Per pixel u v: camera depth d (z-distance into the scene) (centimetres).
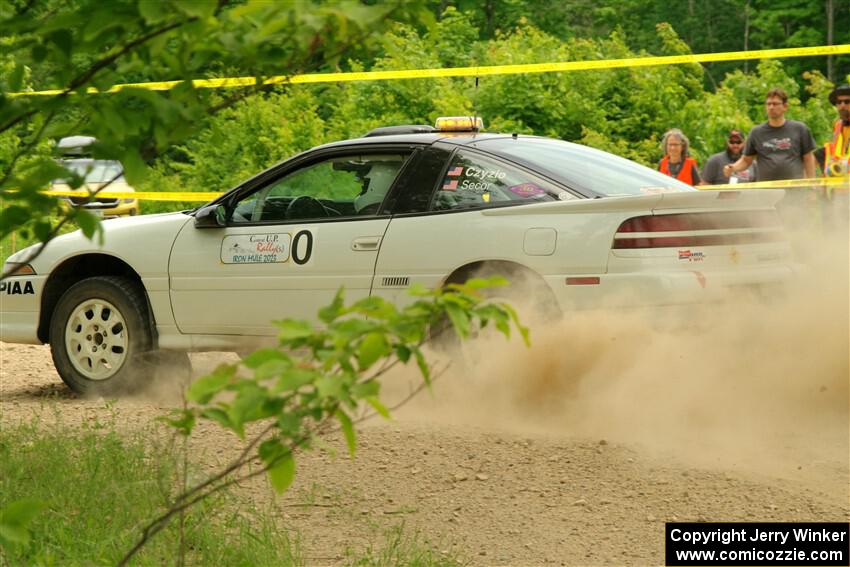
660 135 8362
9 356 3697
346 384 852
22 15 1046
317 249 2622
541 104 8044
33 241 1157
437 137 2620
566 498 1866
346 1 983
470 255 2433
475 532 1722
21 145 1135
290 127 7806
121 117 1061
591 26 19188
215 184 7812
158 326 2836
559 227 2364
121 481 1838
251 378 882
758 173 4222
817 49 4131
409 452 2134
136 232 2886
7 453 2002
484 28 15375
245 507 1809
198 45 1037
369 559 1576
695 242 2345
